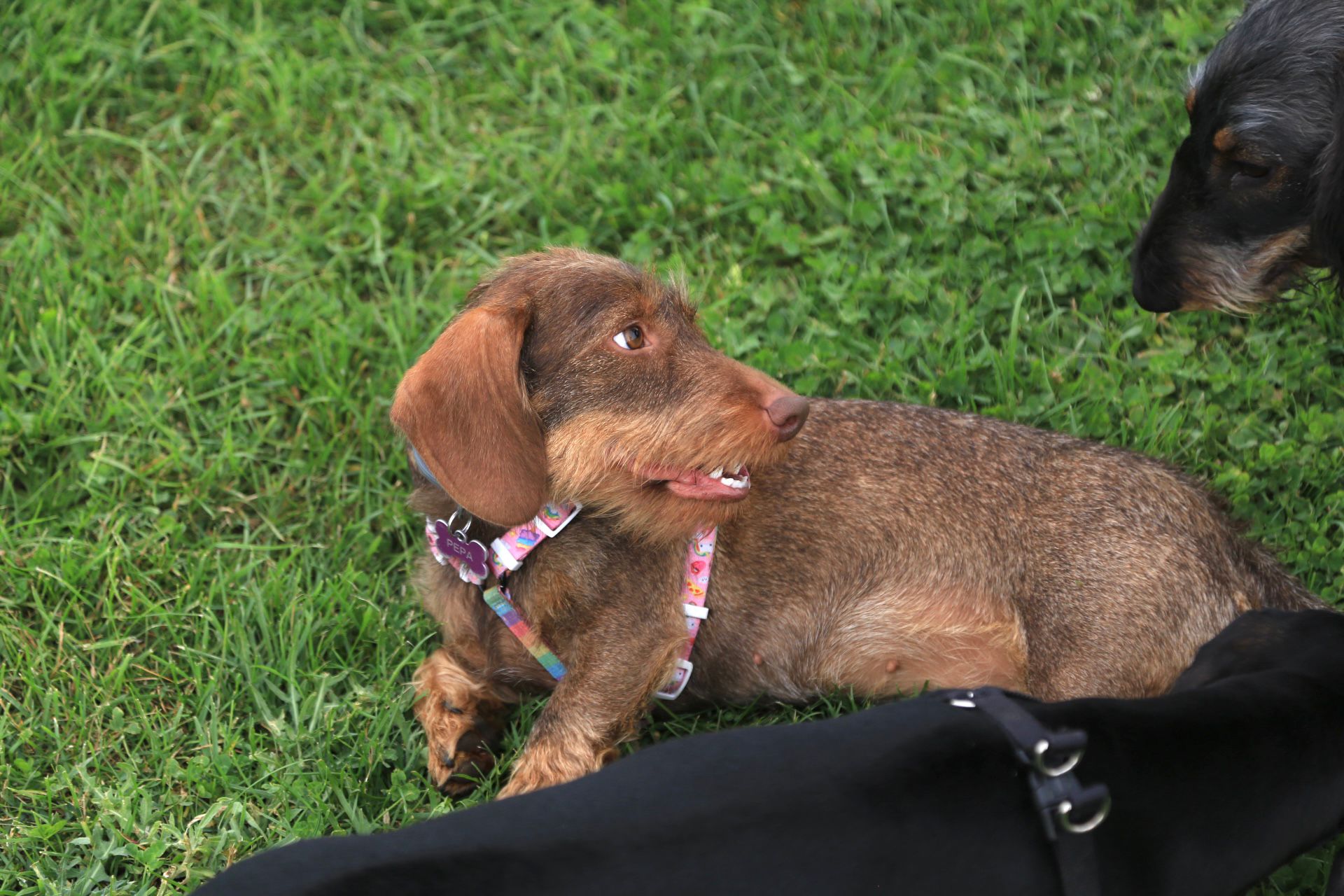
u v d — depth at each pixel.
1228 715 3.02
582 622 3.93
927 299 5.43
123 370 5.24
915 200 5.71
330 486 4.98
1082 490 4.10
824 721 2.90
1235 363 5.25
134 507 4.87
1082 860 2.71
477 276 5.64
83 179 6.00
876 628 4.12
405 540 4.84
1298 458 4.84
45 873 3.74
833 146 6.00
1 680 4.28
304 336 5.38
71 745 4.09
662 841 2.53
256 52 6.40
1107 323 5.38
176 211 5.81
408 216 5.82
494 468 3.57
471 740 4.05
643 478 3.75
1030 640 4.00
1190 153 4.86
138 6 6.56
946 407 5.00
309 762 4.04
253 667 4.29
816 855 2.57
